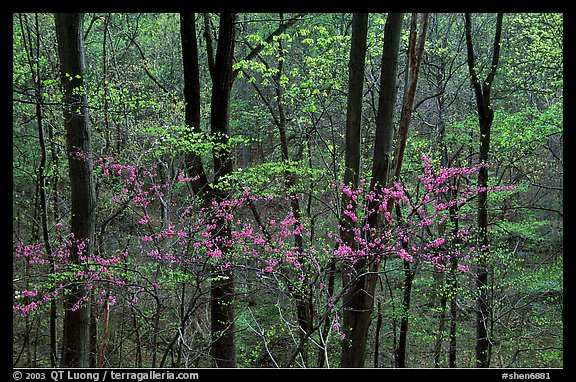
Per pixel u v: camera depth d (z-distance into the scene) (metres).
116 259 6.72
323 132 14.39
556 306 10.36
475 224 11.05
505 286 10.92
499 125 10.94
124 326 11.78
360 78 7.37
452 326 10.76
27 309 6.36
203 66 17.08
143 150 8.63
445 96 14.07
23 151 11.88
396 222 6.70
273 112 12.62
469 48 9.74
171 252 6.74
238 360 9.77
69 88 7.43
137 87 11.39
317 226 11.13
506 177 12.91
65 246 7.52
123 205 8.23
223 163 8.02
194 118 8.55
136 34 14.23
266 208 11.19
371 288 6.73
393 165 6.87
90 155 7.59
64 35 7.39
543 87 14.02
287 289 7.36
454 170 6.94
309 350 9.44
